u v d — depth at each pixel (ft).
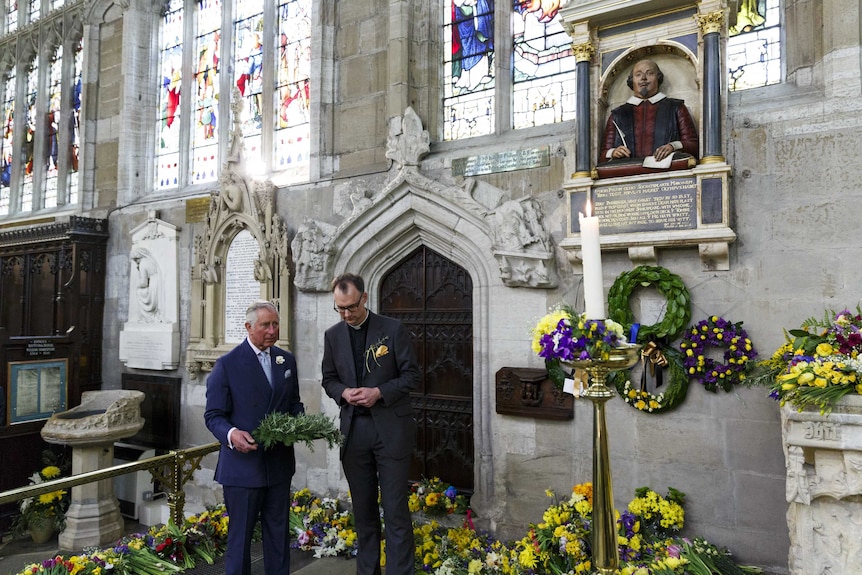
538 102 17.58
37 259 27.37
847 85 12.81
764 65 14.74
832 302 12.62
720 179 13.14
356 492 11.19
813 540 9.23
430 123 18.81
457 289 18.04
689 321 13.82
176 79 26.30
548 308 15.14
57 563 13.47
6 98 33.24
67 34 29.66
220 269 22.30
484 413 16.75
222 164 23.71
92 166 27.55
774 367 11.35
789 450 9.40
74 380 24.14
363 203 18.53
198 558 14.93
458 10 19.16
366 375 11.00
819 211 12.85
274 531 11.43
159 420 23.41
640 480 14.48
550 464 15.71
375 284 19.30
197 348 22.22
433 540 15.20
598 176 14.53
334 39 20.45
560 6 17.34
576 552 12.36
